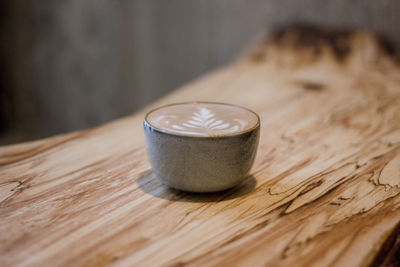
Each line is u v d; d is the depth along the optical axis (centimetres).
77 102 148
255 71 84
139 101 134
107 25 129
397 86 73
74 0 133
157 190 40
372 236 33
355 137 53
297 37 97
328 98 68
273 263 30
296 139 53
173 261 30
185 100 67
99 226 34
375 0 92
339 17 97
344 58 88
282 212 36
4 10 153
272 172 44
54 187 40
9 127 172
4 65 163
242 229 34
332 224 35
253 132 37
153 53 125
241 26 110
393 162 46
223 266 30
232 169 37
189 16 116
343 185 41
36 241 32
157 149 37
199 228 34
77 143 50
